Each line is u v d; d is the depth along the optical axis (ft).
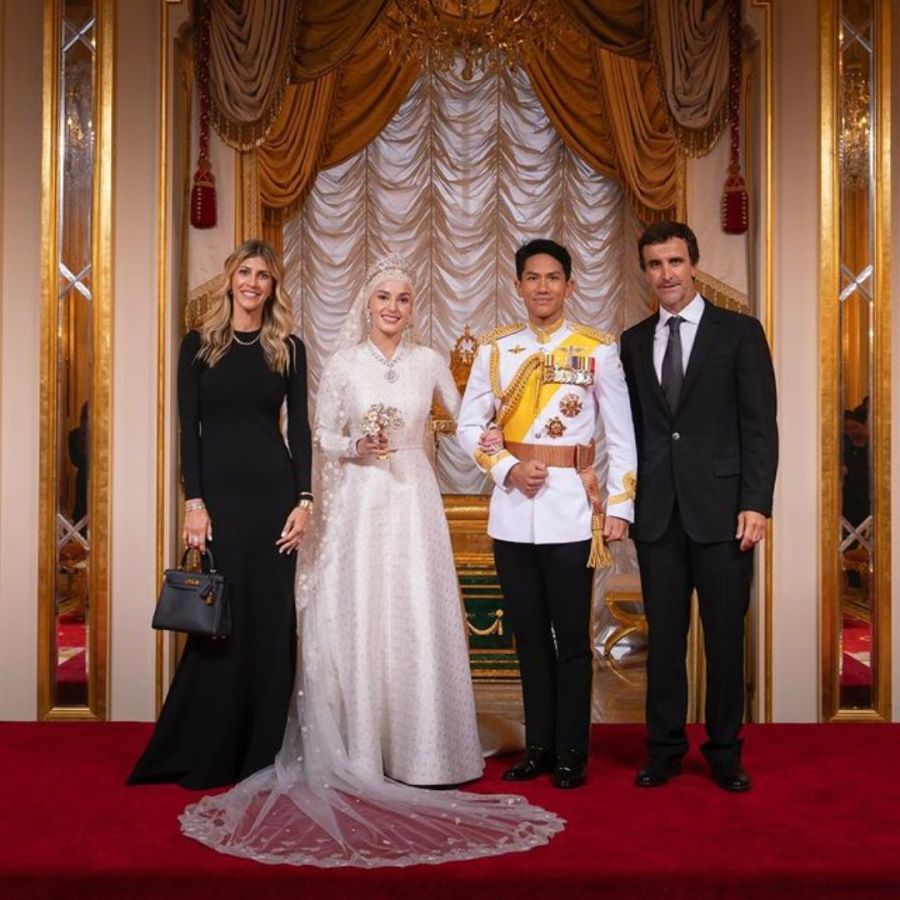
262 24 16.70
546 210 21.50
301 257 21.33
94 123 16.02
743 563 11.43
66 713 16.05
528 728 11.98
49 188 16.07
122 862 9.37
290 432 12.10
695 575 11.58
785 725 14.08
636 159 19.31
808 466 16.24
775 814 10.59
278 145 19.63
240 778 11.66
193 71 16.93
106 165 15.98
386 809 10.61
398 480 11.91
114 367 16.17
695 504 11.40
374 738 11.32
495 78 21.35
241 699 11.66
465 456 21.72
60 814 10.61
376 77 20.38
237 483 11.81
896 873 9.18
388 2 17.10
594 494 11.66
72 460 16.19
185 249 16.90
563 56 20.16
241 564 11.72
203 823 10.23
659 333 11.81
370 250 21.43
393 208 21.44
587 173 21.42
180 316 16.74
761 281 16.42
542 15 18.31
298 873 9.17
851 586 16.15
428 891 9.08
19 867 9.25
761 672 16.20
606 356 11.73
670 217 19.54
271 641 11.73
